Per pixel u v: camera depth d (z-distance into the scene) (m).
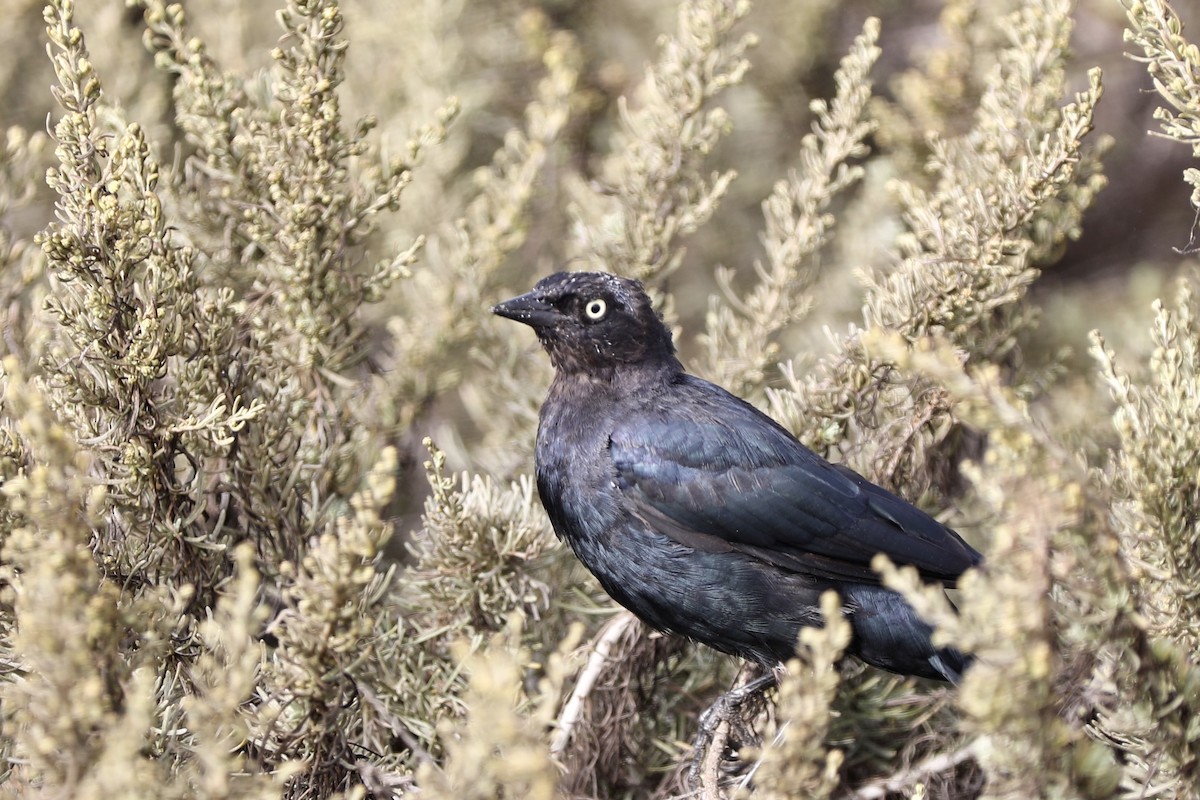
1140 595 7.35
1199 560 8.40
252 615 7.77
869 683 9.83
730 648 9.64
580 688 9.17
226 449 9.27
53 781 6.12
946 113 13.56
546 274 13.77
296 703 7.80
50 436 6.38
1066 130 10.02
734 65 12.84
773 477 9.24
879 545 9.17
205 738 6.09
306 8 9.70
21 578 6.93
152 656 7.15
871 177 14.13
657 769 9.80
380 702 8.09
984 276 10.19
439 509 9.50
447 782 5.82
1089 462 11.05
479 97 15.71
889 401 10.48
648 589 9.58
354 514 10.38
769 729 6.57
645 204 12.03
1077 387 12.44
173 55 11.33
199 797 6.12
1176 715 7.03
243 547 6.24
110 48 14.20
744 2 11.72
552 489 9.89
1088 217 16.98
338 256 10.28
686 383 10.06
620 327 9.86
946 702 9.26
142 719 5.88
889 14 17.88
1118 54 16.88
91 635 6.29
